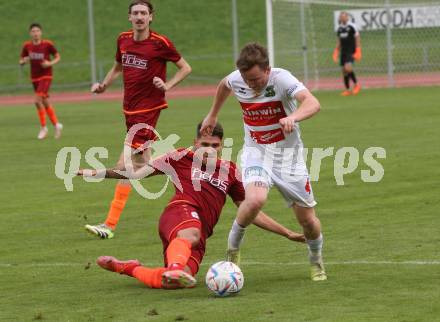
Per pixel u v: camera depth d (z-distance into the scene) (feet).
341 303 51.06
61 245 72.74
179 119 176.65
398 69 282.97
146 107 81.76
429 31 281.33
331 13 286.66
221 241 72.13
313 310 49.73
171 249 54.29
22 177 111.04
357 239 69.97
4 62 327.26
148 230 78.18
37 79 155.43
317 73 263.90
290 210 84.38
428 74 275.18
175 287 56.24
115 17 355.56
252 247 69.26
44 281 60.18
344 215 80.53
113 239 74.74
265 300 52.47
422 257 62.64
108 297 54.90
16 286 58.85
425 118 158.81
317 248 57.67
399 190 92.02
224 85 58.65
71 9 360.69
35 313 51.44
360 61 285.84
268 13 241.35
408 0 279.08
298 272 60.18
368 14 274.57
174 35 343.87
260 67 54.70
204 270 62.34
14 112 220.43
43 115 155.33
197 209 59.00
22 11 360.69
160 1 363.35
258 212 56.59
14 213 87.56
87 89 299.38
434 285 54.49
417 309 49.08
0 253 70.08
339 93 235.81
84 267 64.39
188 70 82.64
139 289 56.95
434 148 120.26
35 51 155.94
